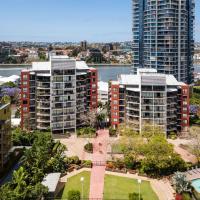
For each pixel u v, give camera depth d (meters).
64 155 152.50
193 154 166.62
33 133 178.38
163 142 150.12
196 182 134.50
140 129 195.25
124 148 152.88
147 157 143.50
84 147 178.00
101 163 156.62
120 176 141.62
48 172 136.12
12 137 172.38
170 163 141.62
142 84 193.88
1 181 130.50
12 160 148.62
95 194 123.31
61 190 125.94
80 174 142.75
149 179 138.75
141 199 114.81
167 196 122.50
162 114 195.25
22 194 98.00
